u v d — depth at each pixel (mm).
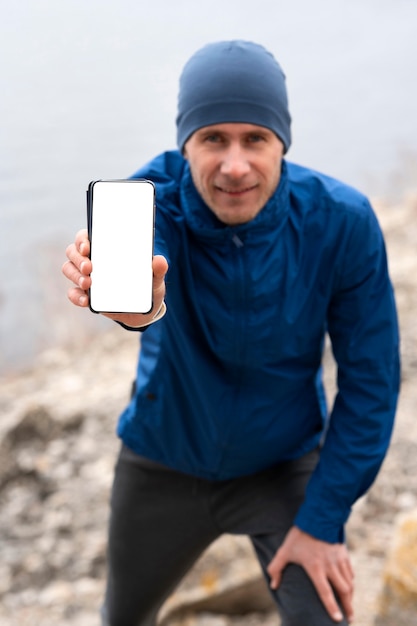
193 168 2414
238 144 2369
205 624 3617
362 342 2570
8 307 13781
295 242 2492
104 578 4020
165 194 2512
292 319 2514
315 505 2562
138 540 2863
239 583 3594
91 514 4367
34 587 4051
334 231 2488
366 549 3947
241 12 168250
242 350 2523
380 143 44875
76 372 7305
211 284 2471
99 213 1802
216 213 2408
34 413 5094
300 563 2559
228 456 2660
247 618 3695
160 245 2350
